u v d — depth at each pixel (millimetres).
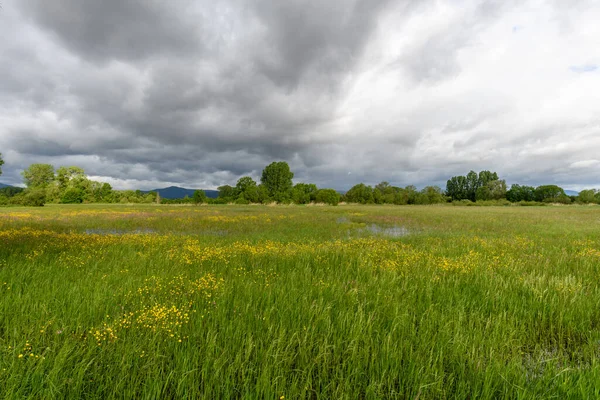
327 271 6199
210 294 4258
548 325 3752
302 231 15234
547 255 8430
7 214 25312
